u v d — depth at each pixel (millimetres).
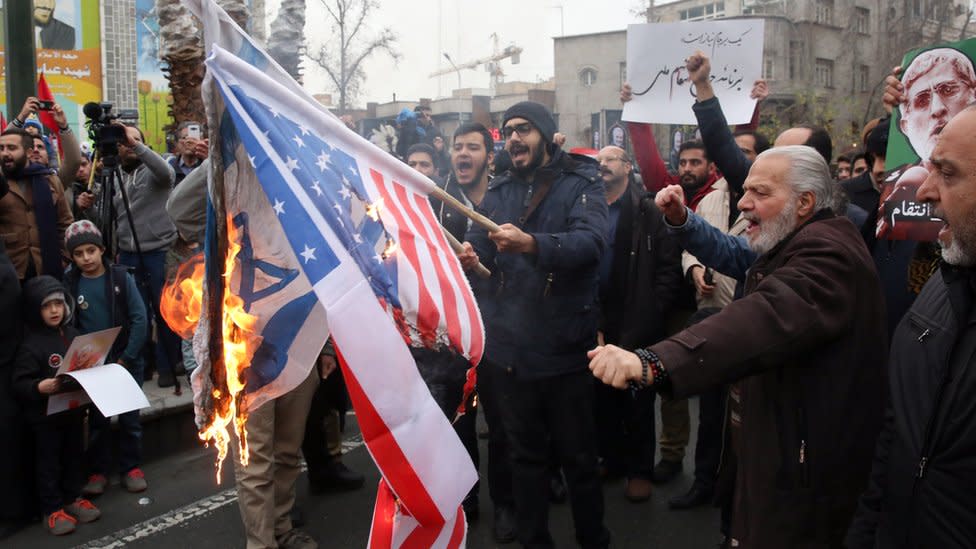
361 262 1736
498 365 3320
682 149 4691
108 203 4938
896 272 3367
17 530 3928
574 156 3418
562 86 30906
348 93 18156
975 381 1664
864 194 4031
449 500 1752
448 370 3703
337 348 1593
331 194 1755
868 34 26500
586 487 3354
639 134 4801
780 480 2152
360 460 4992
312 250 1606
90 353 3922
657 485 4527
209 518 4094
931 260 2951
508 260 3324
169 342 5203
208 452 5039
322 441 4406
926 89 2938
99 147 4977
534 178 3400
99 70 21594
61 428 3953
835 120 24625
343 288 1612
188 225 3676
